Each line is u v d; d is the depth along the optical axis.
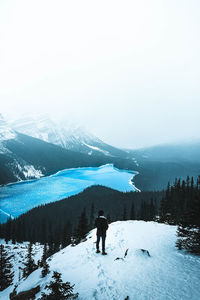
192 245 8.78
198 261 7.55
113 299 5.14
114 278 6.48
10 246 67.19
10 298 7.38
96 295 5.41
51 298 5.37
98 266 7.76
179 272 6.60
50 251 60.09
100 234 9.57
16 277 28.95
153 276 6.40
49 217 134.62
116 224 19.33
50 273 7.92
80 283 6.36
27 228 117.12
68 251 12.88
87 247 11.56
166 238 11.60
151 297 5.11
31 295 6.46
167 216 43.09
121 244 11.05
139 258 8.15
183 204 83.94
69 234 61.53
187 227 9.48
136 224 18.20
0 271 22.78
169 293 5.26
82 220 43.62
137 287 5.73
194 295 5.09
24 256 48.19
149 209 98.69
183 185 102.44
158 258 8.12
